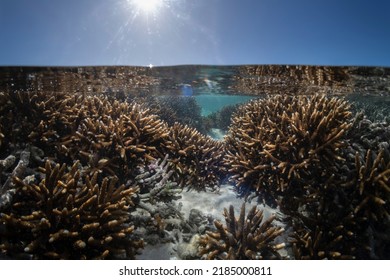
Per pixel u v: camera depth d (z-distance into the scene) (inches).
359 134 40.0
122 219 27.5
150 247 31.0
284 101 54.8
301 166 35.9
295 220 34.3
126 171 37.9
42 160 36.5
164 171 39.7
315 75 83.4
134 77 88.1
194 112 112.5
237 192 41.8
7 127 38.0
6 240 24.9
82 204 26.5
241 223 30.2
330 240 31.5
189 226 33.4
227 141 49.8
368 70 74.4
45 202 26.5
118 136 38.4
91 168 35.4
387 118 64.0
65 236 24.5
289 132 40.3
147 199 36.3
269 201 39.0
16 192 28.0
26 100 43.3
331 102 42.7
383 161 33.1
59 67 72.1
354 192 33.7
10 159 31.9
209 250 29.7
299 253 30.1
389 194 31.7
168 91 120.3
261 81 95.5
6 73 75.9
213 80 97.3
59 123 42.0
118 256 27.9
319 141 36.8
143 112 45.3
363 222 32.8
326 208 33.7
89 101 46.9
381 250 32.0
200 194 41.1
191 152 43.9
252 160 41.3
